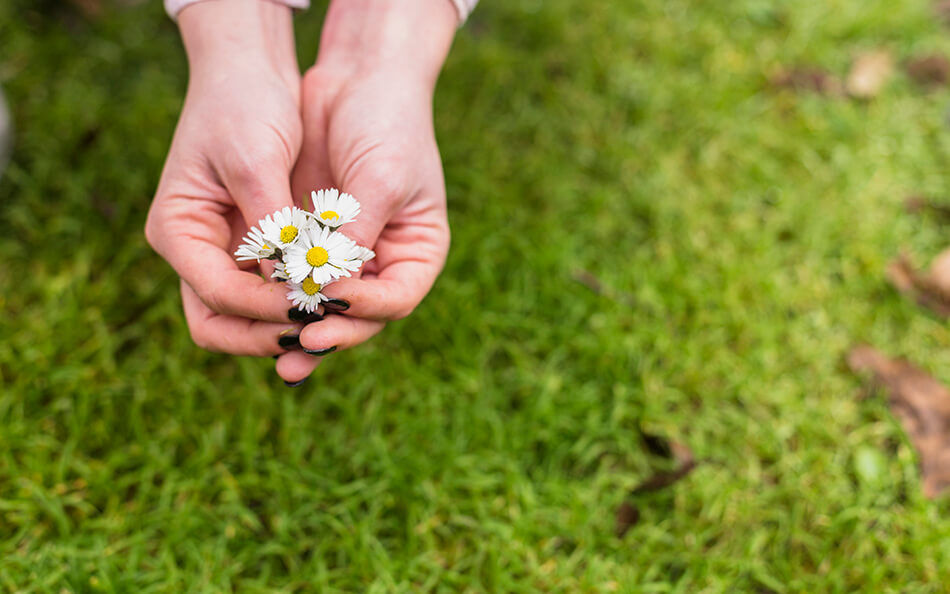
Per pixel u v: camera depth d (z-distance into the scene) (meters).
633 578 0.78
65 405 0.81
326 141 0.72
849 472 0.82
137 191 0.88
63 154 0.89
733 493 0.81
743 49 0.99
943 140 0.93
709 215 0.90
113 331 0.84
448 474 0.80
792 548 0.80
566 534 0.79
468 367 0.84
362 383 0.82
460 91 0.94
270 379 0.82
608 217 0.90
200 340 0.70
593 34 1.00
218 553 0.78
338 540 0.79
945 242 0.89
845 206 0.90
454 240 0.87
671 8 1.03
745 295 0.87
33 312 0.84
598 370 0.84
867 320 0.86
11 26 0.93
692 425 0.83
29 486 0.78
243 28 0.71
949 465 0.81
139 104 0.91
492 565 0.78
